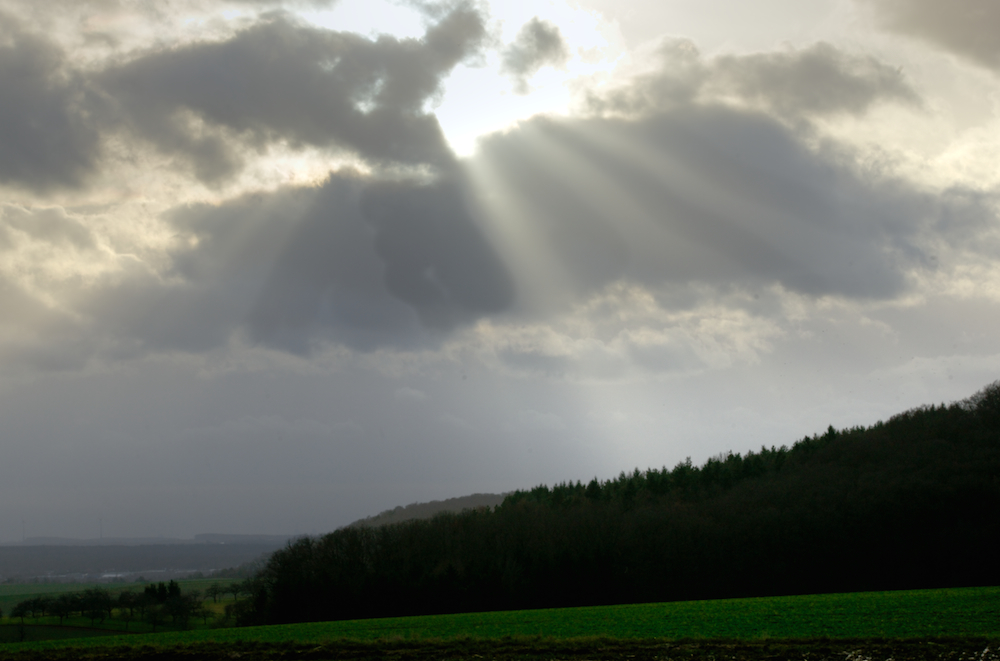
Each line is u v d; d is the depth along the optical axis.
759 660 30.33
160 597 112.50
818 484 111.31
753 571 91.88
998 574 81.69
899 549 88.50
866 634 33.97
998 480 97.44
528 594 86.31
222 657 34.59
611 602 87.38
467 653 33.06
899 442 124.69
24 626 98.81
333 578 89.88
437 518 109.88
